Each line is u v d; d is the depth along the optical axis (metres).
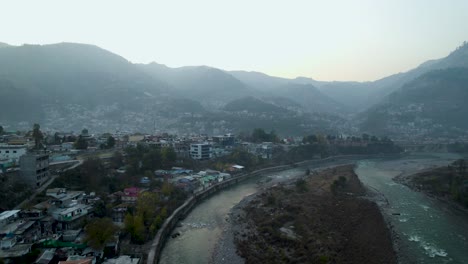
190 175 137.88
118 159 128.25
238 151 189.75
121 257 63.38
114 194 96.81
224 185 141.25
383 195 122.50
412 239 79.38
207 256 71.19
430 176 145.88
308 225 81.75
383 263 64.19
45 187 90.75
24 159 90.31
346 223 83.88
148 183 114.56
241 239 78.00
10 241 61.19
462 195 109.25
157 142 178.00
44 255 59.59
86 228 67.69
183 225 91.44
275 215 90.81
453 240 79.38
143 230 75.44
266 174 176.38
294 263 62.31
